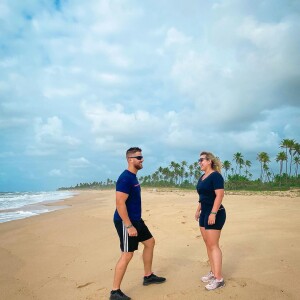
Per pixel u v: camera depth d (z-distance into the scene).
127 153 4.12
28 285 4.80
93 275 4.96
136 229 4.02
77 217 13.33
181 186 110.25
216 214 4.02
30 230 10.34
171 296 3.74
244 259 5.01
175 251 5.94
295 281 3.87
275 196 32.47
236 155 85.44
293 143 71.25
